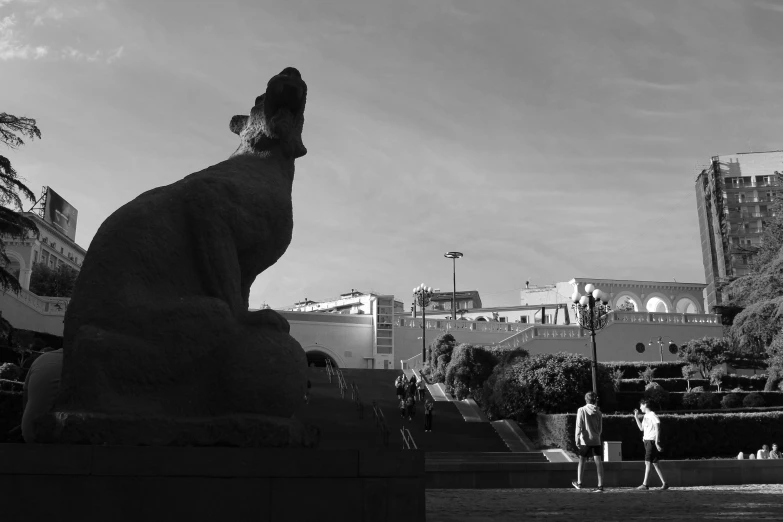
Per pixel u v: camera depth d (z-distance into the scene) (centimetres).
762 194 6744
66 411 433
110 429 425
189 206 501
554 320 6262
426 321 4750
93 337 447
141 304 465
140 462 419
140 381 451
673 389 3678
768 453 1920
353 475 454
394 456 465
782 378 3234
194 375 465
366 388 3064
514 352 2766
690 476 1454
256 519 432
